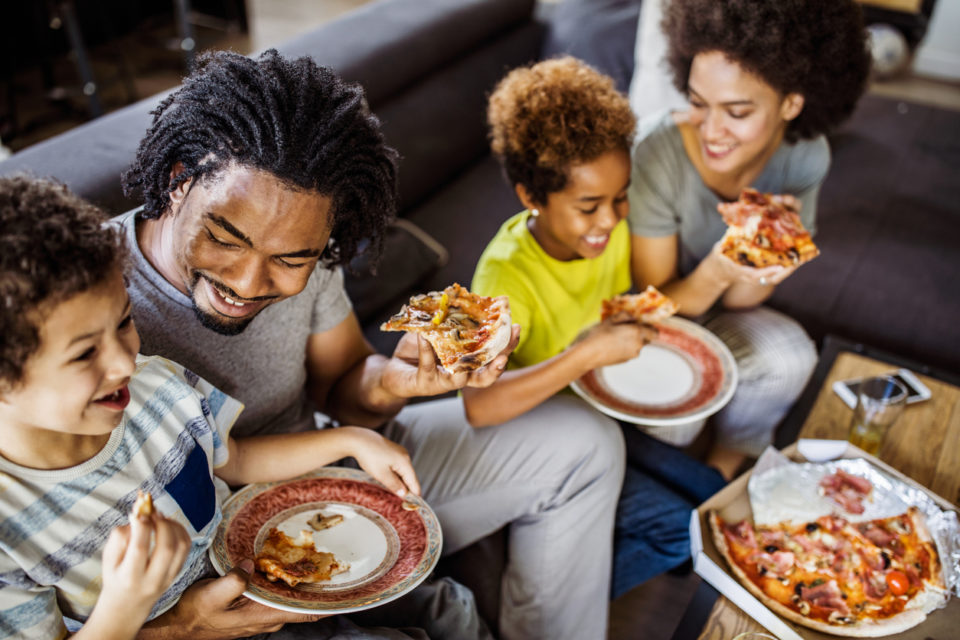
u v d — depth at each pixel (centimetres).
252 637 107
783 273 154
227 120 90
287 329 121
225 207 91
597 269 168
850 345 171
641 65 251
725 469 192
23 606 82
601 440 136
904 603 113
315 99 93
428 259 205
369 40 216
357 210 105
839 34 153
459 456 138
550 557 136
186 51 376
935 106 347
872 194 281
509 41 265
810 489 129
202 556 104
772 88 154
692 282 172
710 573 117
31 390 75
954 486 138
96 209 80
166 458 96
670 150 172
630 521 158
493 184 246
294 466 116
